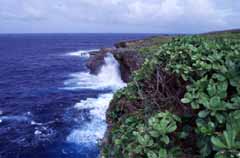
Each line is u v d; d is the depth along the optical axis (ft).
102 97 61.82
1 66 123.85
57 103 58.44
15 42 390.83
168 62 10.56
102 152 10.96
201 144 6.81
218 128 6.77
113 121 12.00
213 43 11.03
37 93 68.90
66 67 119.85
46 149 35.86
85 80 84.38
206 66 9.02
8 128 43.68
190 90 8.16
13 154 34.71
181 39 12.59
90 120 45.88
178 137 7.63
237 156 5.46
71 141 37.81
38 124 45.47
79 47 282.97
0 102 60.08
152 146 7.08
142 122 8.97
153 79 11.05
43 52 211.20
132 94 11.39
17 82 84.94
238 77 7.87
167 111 8.31
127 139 8.15
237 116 6.25
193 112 8.21
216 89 7.68
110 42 408.05
